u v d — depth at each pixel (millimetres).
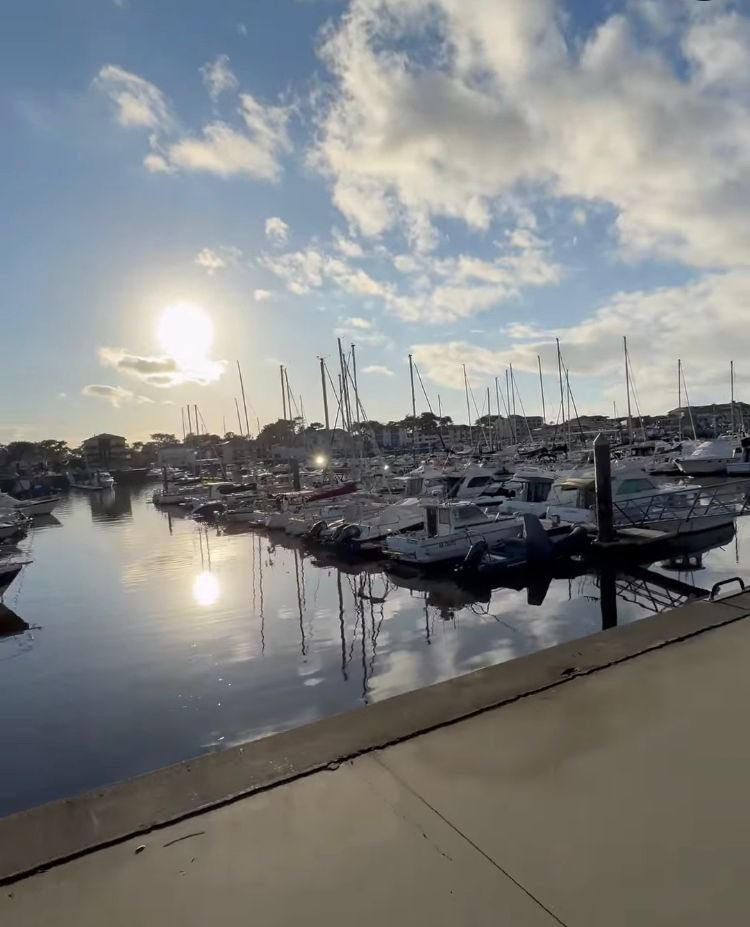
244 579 16906
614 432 58844
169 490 54094
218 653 10297
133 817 2570
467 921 1920
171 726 7578
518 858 2219
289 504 29000
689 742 3020
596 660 4184
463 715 3441
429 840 2348
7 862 2307
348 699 8102
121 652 10688
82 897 2113
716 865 2139
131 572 19078
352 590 14781
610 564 14609
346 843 2352
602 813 2475
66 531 32719
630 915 1924
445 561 15984
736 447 40188
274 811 2590
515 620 11125
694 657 4160
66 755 6938
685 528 16406
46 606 14844
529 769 2850
